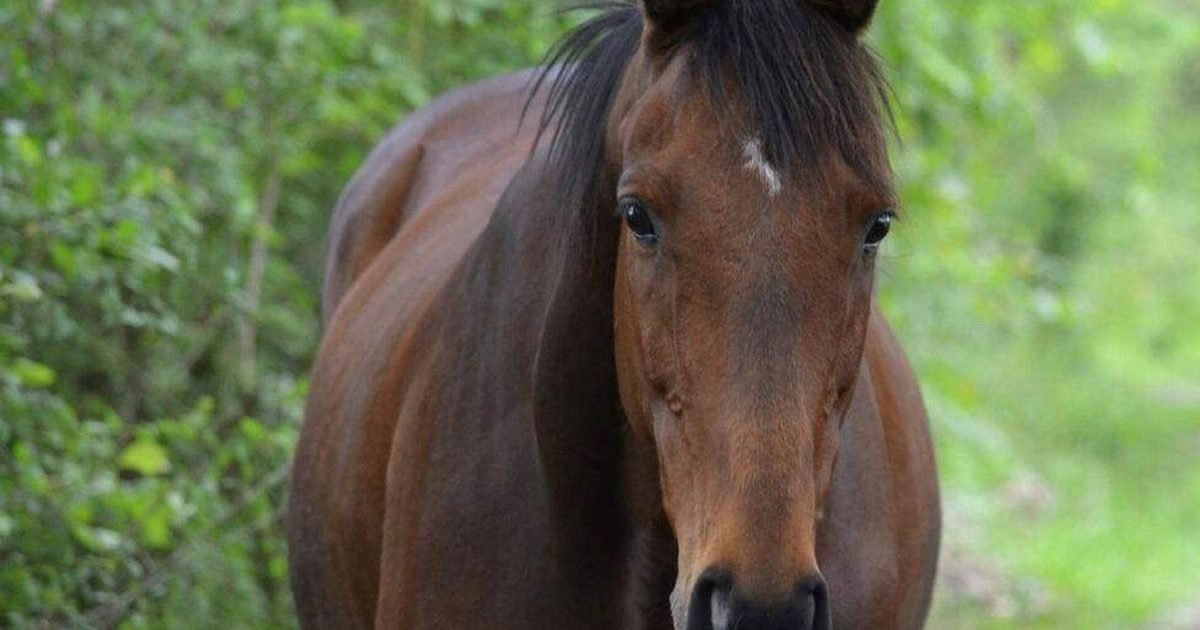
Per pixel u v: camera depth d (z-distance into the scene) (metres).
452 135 7.95
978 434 13.51
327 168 11.67
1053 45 16.06
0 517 7.59
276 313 10.41
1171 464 22.72
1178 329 29.67
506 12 11.23
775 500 4.32
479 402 5.67
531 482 5.46
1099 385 26.03
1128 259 29.78
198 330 10.16
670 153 4.57
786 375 4.40
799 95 4.52
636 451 5.19
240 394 10.23
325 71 10.23
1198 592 16.47
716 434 4.42
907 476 5.98
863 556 5.52
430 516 5.70
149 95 10.06
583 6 5.93
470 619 5.56
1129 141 25.03
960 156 16.02
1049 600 15.34
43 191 7.98
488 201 6.82
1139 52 23.33
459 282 5.98
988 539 17.19
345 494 6.41
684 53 4.70
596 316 5.20
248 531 9.05
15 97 8.89
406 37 11.34
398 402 6.16
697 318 4.48
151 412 10.34
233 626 9.17
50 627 8.45
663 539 5.26
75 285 8.53
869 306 4.72
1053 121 20.84
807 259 4.45
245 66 10.19
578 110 5.25
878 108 4.72
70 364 9.84
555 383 5.27
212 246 10.36
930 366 13.62
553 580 5.41
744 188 4.48
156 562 9.02
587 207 5.14
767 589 4.25
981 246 15.55
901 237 12.30
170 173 9.31
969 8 14.22
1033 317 15.91
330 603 6.75
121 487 8.41
